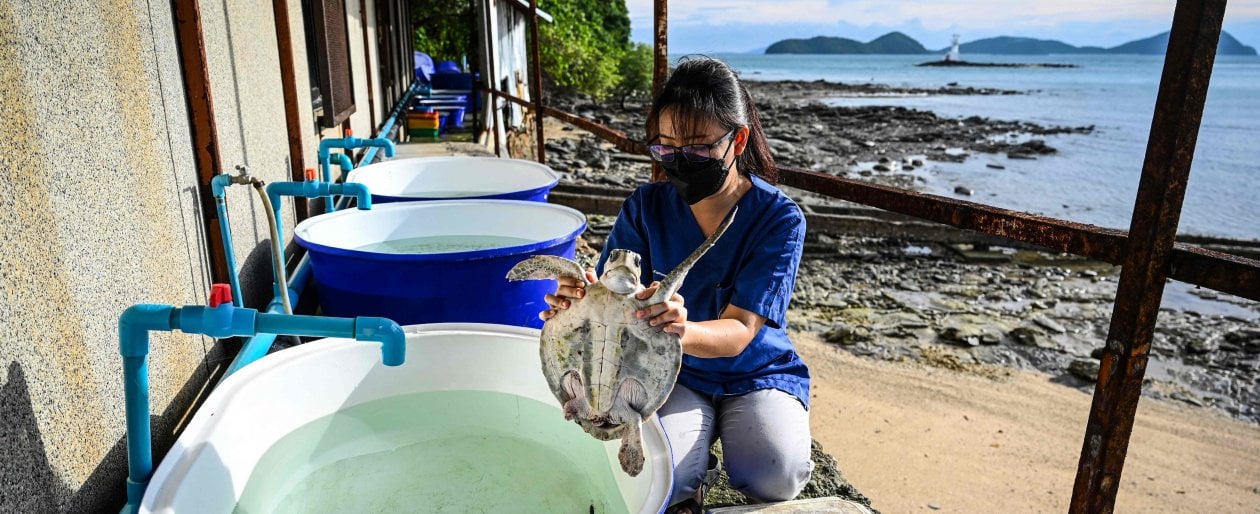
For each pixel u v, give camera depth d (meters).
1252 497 5.30
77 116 1.92
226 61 3.28
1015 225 1.78
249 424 2.29
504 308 3.32
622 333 1.83
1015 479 5.36
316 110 5.30
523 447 2.62
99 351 1.97
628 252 1.85
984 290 9.24
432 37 21.27
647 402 1.86
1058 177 18.95
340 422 2.65
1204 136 30.06
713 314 2.35
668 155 2.05
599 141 19.66
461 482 2.42
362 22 7.90
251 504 2.17
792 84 71.06
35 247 1.68
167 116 2.53
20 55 1.68
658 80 3.46
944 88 68.00
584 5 35.19
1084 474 1.65
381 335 1.71
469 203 4.23
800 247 2.19
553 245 3.37
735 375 2.38
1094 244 1.58
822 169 18.73
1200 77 1.30
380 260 3.08
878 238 11.05
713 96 1.99
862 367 7.08
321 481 2.38
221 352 3.00
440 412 2.80
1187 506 5.19
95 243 1.96
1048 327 8.09
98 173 2.00
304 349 2.56
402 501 2.31
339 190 3.40
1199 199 17.23
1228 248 11.05
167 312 1.69
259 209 3.70
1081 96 56.66
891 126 29.52
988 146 24.23
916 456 5.61
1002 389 6.73
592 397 1.88
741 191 2.27
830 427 5.98
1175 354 7.72
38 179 1.71
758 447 2.23
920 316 8.36
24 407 1.60
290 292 3.42
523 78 17.56
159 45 2.49
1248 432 6.23
